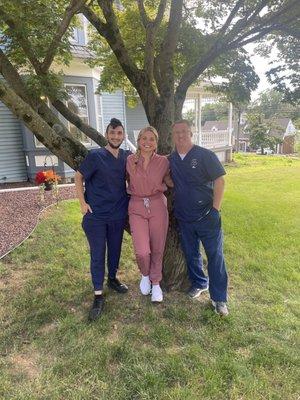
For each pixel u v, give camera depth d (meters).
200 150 2.95
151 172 3.04
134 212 3.17
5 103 2.89
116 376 2.42
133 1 4.82
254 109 31.06
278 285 3.85
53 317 3.15
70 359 2.58
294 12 3.44
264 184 11.23
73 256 4.51
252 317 3.17
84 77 10.48
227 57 4.08
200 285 3.50
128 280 3.90
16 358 2.62
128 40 4.73
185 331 2.93
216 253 3.10
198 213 3.05
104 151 3.04
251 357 2.60
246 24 3.46
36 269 4.17
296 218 6.85
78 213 6.59
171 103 3.58
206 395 2.24
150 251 3.25
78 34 10.09
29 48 3.83
